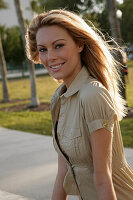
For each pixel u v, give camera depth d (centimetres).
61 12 148
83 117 139
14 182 425
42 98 1509
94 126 134
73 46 146
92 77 150
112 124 137
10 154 579
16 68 4403
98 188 136
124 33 2827
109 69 155
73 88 146
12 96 1828
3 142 688
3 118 1073
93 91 137
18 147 628
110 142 136
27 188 397
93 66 152
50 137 700
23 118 1034
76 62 148
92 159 145
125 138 593
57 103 157
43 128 814
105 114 135
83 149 142
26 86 2378
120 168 154
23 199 360
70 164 154
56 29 142
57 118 157
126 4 2612
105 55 153
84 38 147
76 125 142
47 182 412
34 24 147
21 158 545
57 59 144
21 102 1513
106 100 137
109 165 138
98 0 2273
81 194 153
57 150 157
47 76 3066
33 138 702
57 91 161
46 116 1027
